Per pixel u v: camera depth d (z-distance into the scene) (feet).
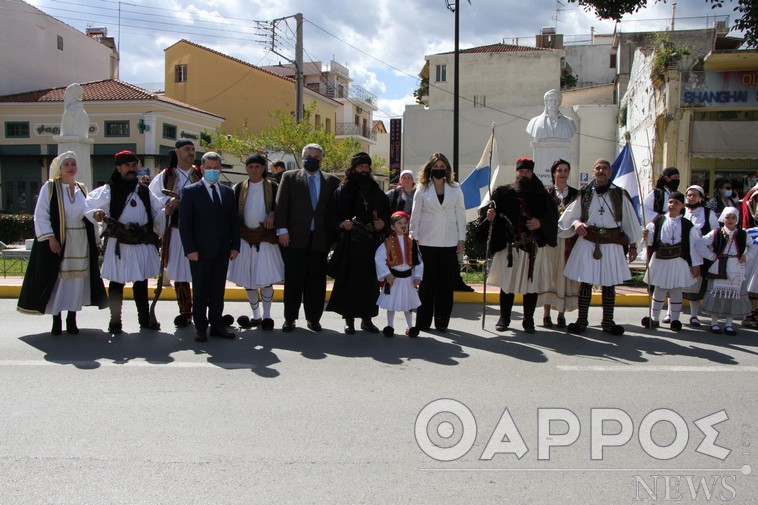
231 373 19.22
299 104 84.79
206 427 14.75
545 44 138.82
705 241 25.75
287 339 24.20
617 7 43.14
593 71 137.08
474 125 102.22
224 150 93.66
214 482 12.03
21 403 16.31
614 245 24.73
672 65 61.31
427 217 25.73
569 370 19.97
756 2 41.96
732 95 59.62
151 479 12.11
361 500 11.45
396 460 13.12
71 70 130.52
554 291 26.55
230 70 136.36
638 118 76.64
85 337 24.07
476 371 19.75
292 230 24.79
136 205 24.31
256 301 26.58
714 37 101.45
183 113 110.32
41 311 23.66
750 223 28.63
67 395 16.98
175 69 140.36
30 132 108.27
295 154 89.71
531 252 25.17
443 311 25.91
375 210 25.17
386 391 17.57
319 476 12.35
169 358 20.99
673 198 26.35
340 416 15.56
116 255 23.91
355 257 24.98
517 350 22.72
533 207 25.12
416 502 11.42
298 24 84.23
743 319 28.07
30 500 11.26
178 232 25.38
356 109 184.96
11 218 68.39
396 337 24.86
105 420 15.15
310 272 25.43
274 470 12.57
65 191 23.80
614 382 18.62
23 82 117.19
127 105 103.55
